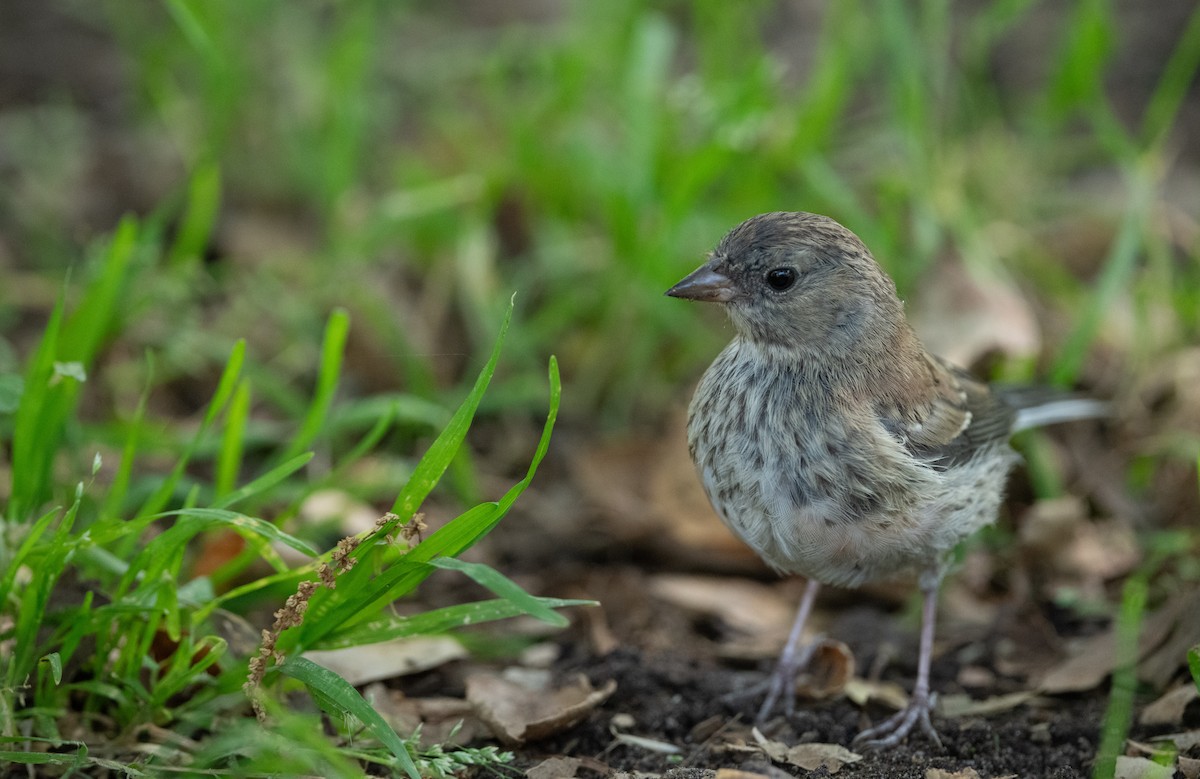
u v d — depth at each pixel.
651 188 12.02
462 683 8.29
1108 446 11.23
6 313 11.61
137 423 7.94
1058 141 14.89
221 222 13.23
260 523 6.51
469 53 15.52
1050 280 12.52
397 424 11.30
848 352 7.88
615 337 12.10
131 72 15.18
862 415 7.71
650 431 11.74
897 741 7.77
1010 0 13.36
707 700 8.23
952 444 8.12
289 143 13.59
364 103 13.64
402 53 15.79
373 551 6.56
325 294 11.92
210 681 7.12
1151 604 9.48
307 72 13.74
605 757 7.55
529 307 12.80
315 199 13.51
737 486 7.80
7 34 16.45
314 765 6.50
